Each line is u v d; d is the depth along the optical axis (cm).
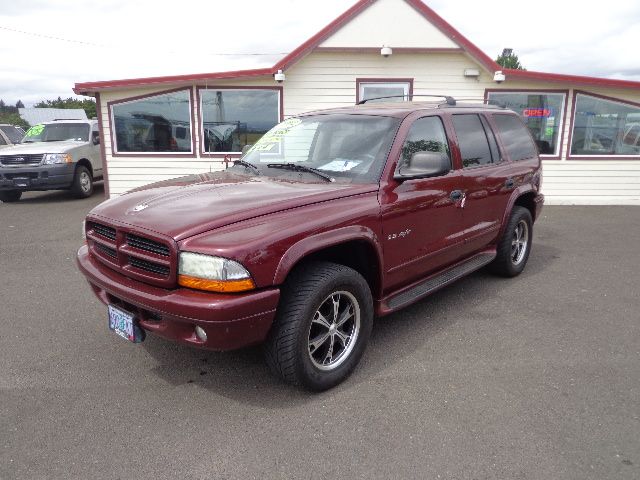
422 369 361
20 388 334
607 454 268
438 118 437
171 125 1076
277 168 405
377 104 479
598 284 552
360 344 348
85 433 286
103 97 1051
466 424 294
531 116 1095
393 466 259
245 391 331
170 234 287
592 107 1096
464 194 444
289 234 296
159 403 317
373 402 318
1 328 431
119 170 1086
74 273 591
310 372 316
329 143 409
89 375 352
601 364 368
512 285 548
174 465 260
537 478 250
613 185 1125
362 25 1015
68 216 962
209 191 347
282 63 1012
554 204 1124
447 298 507
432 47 1025
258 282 281
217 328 276
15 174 1098
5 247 717
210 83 1046
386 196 362
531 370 359
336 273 318
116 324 331
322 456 267
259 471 256
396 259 377
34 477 251
